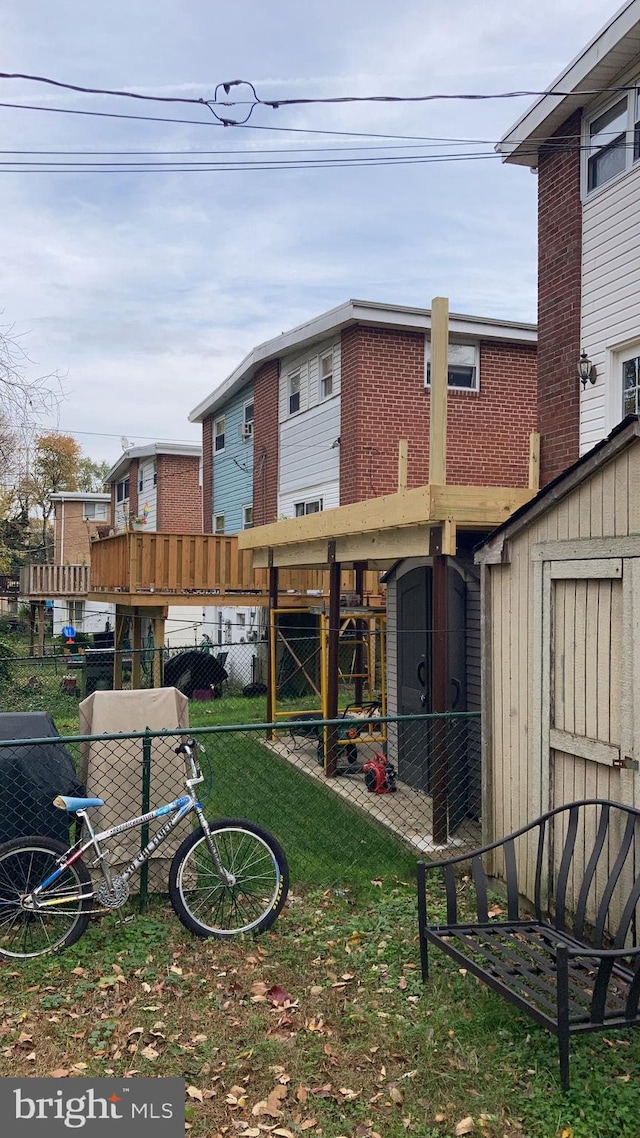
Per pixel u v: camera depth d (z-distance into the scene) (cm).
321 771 902
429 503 622
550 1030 313
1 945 426
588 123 865
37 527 3844
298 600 1538
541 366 933
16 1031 353
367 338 1411
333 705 901
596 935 380
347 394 1441
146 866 478
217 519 2230
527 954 376
